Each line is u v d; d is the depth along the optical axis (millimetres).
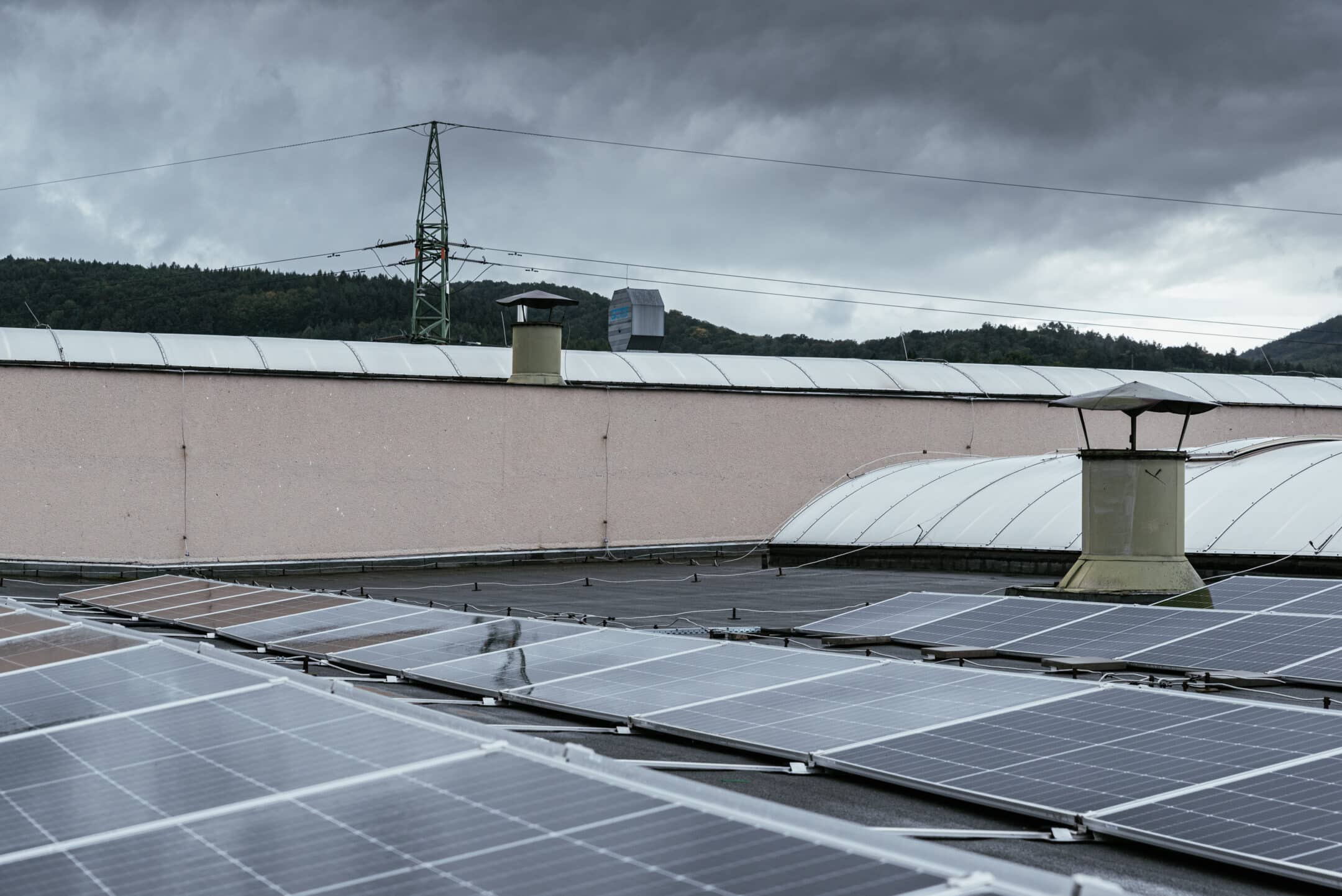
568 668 12797
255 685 9062
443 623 16312
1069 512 37188
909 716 9828
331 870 5105
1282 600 17984
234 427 40625
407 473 43125
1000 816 8297
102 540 38812
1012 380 59250
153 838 5785
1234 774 7816
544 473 45500
